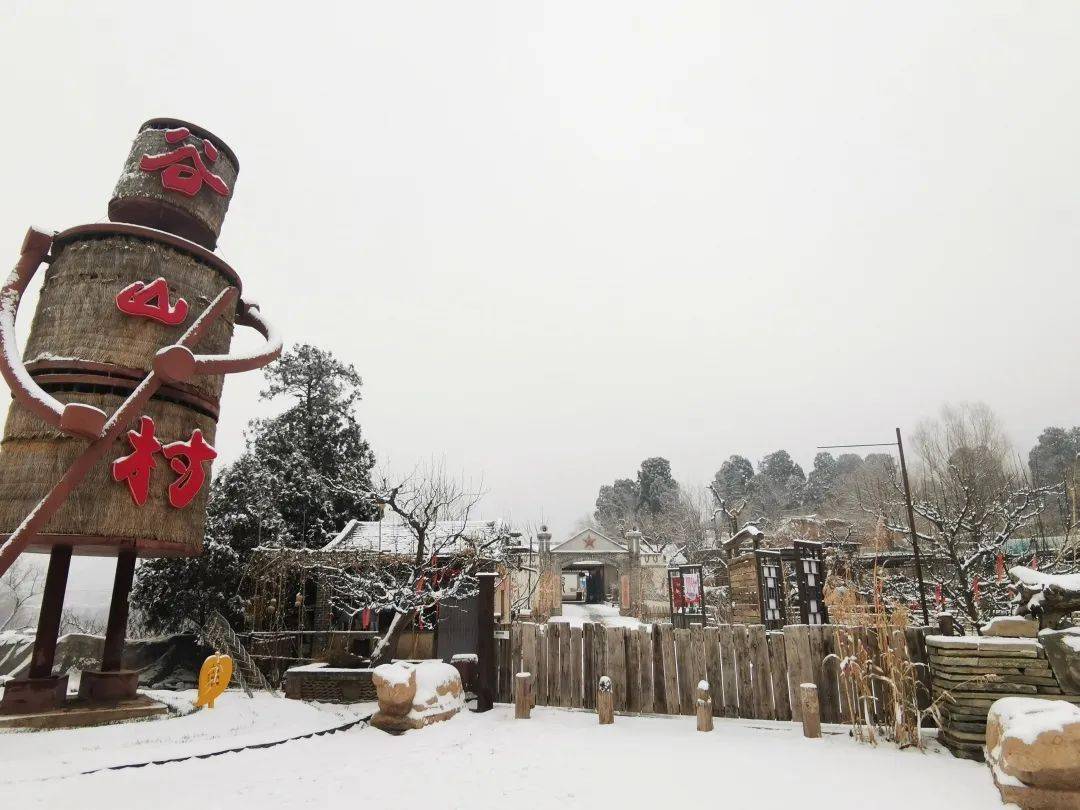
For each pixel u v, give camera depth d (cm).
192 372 828
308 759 621
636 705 836
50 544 843
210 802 484
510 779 532
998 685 603
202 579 1805
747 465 8181
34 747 639
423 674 807
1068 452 5238
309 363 2452
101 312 844
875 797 475
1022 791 424
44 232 859
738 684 795
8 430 807
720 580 3419
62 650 1596
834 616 783
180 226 979
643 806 461
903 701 650
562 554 3966
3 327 787
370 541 1742
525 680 828
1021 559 1641
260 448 2306
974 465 2214
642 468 7000
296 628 1695
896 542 2253
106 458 795
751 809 452
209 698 878
